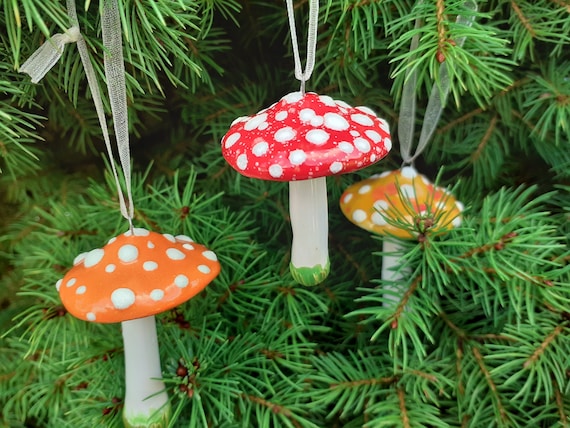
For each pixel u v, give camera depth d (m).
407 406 0.19
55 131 0.25
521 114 0.22
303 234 0.17
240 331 0.21
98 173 0.27
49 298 0.21
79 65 0.18
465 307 0.20
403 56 0.16
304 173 0.14
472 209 0.22
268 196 0.24
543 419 0.20
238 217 0.23
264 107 0.25
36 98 0.22
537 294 0.19
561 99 0.20
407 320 0.18
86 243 0.23
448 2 0.17
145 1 0.16
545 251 0.19
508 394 0.20
